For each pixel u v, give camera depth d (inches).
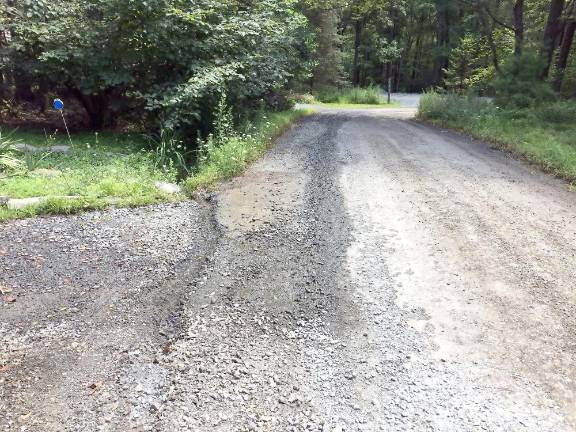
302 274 158.6
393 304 140.0
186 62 353.7
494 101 526.6
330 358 117.6
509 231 191.8
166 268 165.9
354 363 115.6
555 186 258.1
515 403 102.2
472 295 143.9
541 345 120.7
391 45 1549.0
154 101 323.6
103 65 357.4
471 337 124.2
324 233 190.4
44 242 184.9
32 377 112.7
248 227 198.1
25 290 150.9
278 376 111.5
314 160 313.0
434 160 319.6
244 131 359.6
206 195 241.9
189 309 139.8
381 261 166.1
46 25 352.2
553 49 584.4
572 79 730.2
